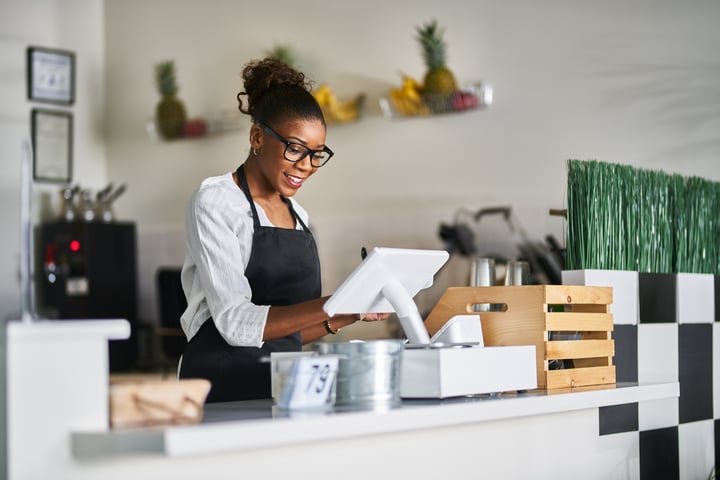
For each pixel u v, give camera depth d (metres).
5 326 1.35
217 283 2.05
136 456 1.40
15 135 5.68
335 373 1.65
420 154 4.82
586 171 2.41
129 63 6.16
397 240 4.88
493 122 4.57
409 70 4.89
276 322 1.92
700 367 2.75
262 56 5.52
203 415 1.58
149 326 5.89
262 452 1.51
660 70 4.08
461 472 1.84
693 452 2.67
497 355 1.89
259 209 2.27
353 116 5.02
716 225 2.93
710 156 3.94
